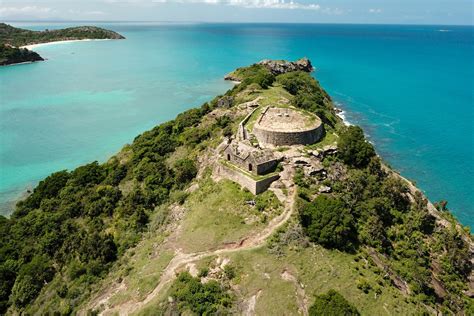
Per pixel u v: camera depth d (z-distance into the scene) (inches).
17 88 7421.3
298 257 2039.9
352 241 2247.8
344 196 2586.1
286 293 1833.2
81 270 2322.8
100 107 6215.6
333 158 2898.6
